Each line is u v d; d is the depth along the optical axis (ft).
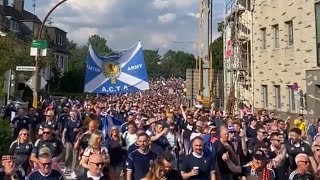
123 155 33.63
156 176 21.39
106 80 63.26
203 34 100.22
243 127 43.91
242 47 124.06
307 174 23.57
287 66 90.68
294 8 87.76
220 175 28.17
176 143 39.78
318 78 79.10
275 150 29.01
